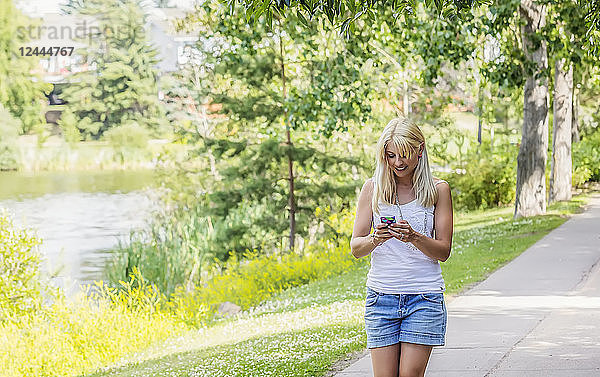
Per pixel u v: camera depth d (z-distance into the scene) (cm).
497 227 1981
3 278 1471
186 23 3055
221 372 778
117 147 6931
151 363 988
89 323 1255
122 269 1744
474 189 2936
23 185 5644
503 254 1495
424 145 489
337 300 1236
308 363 768
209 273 2041
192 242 2036
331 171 2394
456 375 698
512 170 2984
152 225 2338
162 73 7512
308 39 2017
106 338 1201
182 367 866
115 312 1300
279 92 2292
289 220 2233
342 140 2603
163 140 7394
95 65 7444
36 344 1199
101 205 4469
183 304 1494
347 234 2092
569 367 712
